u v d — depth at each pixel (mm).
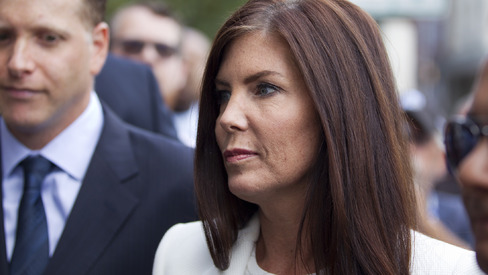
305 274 1699
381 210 1633
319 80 1590
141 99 3111
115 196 2242
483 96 985
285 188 1671
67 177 2268
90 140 2328
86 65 2303
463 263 1629
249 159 1641
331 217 1637
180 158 2395
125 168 2307
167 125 3203
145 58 4156
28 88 2168
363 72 1665
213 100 1805
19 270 2135
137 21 4188
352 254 1605
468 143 1008
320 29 1634
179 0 7684
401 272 1626
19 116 2184
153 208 2273
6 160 2301
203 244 1922
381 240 1610
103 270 2131
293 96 1624
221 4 7754
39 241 2176
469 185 917
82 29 2275
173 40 4254
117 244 2182
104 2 2455
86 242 2146
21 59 2141
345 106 1612
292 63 1622
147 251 2211
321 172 1648
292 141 1624
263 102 1636
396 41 6816
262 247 1820
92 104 2385
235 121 1628
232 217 1833
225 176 1829
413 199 1751
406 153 1758
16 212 2260
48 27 2170
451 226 3402
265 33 1640
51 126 2248
